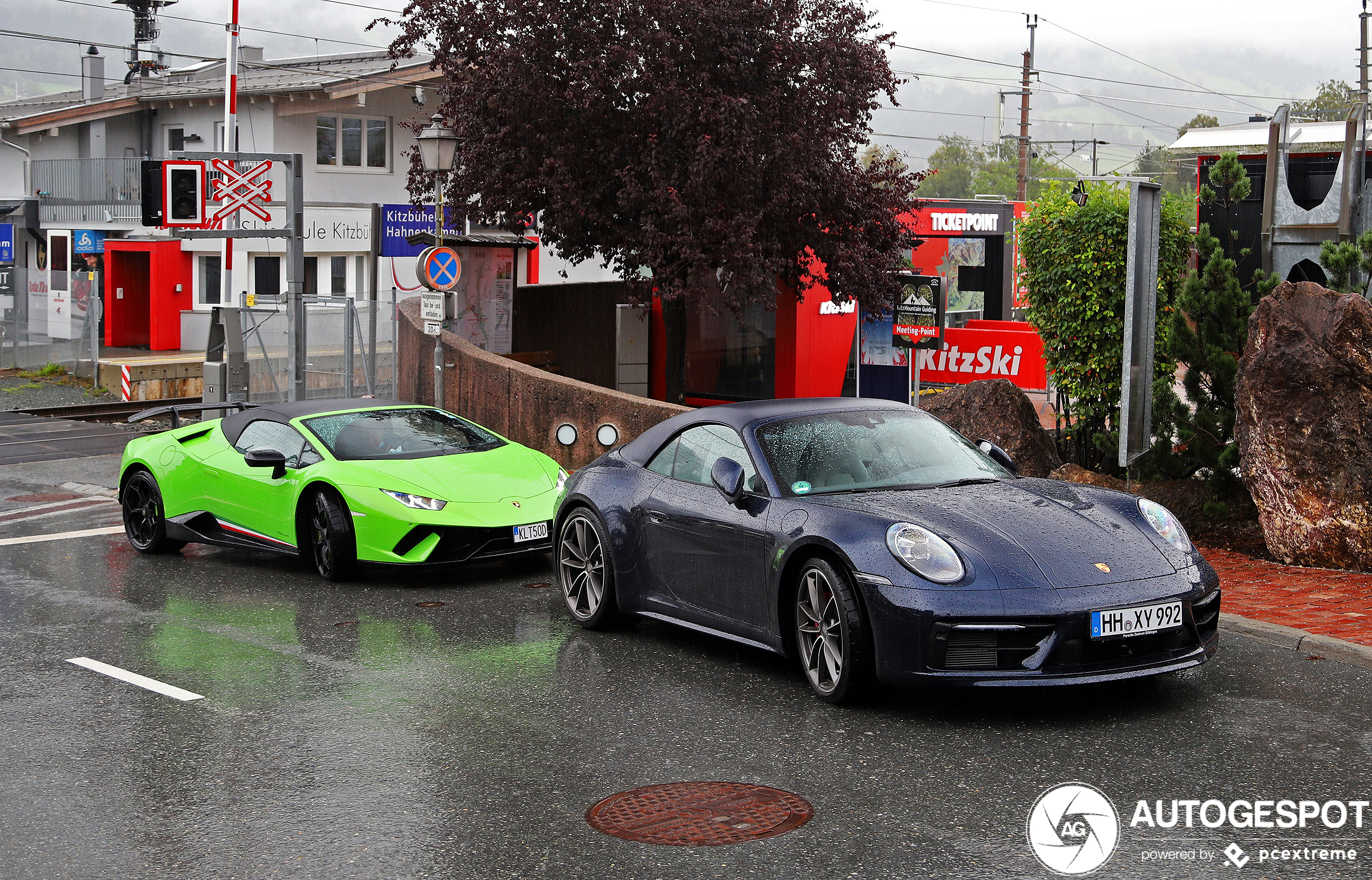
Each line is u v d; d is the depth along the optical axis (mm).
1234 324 9719
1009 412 11492
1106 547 5629
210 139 32844
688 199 14469
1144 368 9875
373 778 4965
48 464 15914
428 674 6488
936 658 5367
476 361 14773
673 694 6055
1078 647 5305
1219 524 9688
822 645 5863
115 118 34250
